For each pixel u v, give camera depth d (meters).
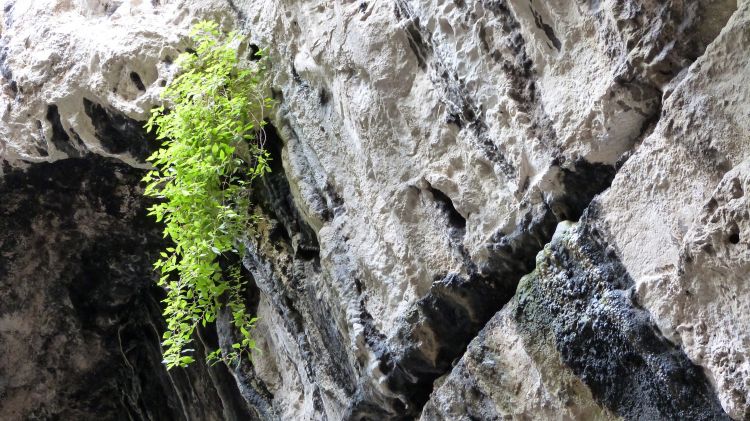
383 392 3.25
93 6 4.62
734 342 1.92
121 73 4.31
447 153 2.97
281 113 3.87
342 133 3.51
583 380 2.38
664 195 2.12
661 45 2.17
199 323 4.97
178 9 4.29
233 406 4.89
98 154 4.61
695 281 2.01
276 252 3.97
